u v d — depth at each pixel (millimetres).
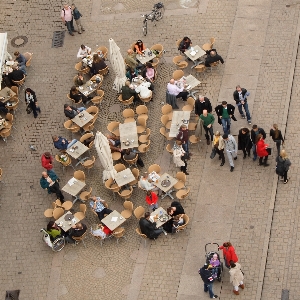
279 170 27359
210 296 25266
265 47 33406
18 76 32781
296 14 34562
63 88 33312
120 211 28359
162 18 35594
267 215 27297
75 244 27516
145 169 29562
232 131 30312
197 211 27859
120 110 32062
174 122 29906
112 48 30875
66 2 37312
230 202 27938
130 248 27172
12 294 26375
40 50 35250
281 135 28188
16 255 27516
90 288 26281
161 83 32844
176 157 28438
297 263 25844
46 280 26688
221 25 34781
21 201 29219
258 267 25891
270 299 25109
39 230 28172
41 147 31062
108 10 36562
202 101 29344
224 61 33156
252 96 31453
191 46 32875
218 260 24875
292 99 31125
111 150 29781
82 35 35625
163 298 25609
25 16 36906
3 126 31031
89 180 29625
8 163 30656
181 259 26547
